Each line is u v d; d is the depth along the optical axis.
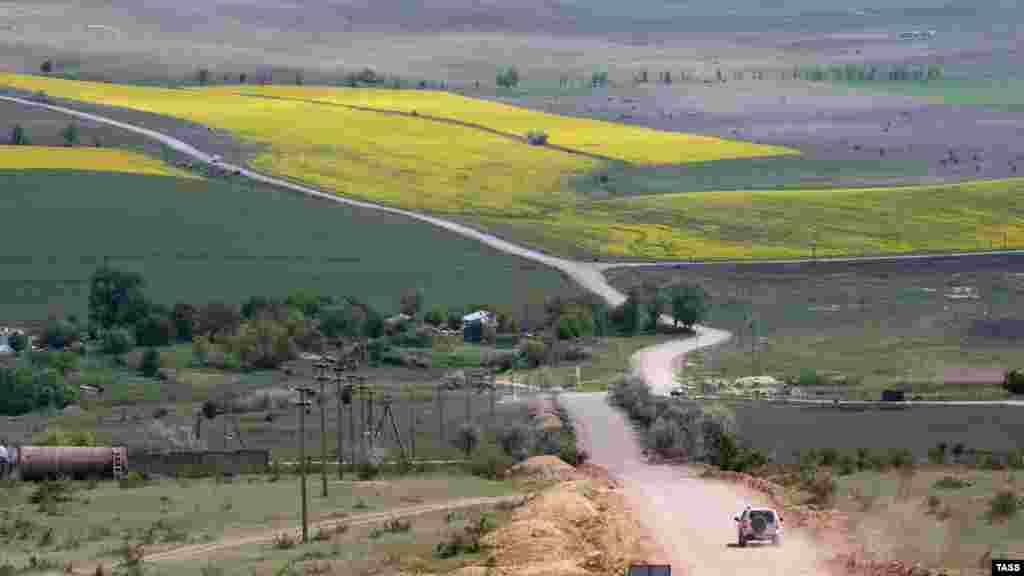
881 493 116.69
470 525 103.69
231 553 100.19
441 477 160.50
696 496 119.75
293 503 133.88
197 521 122.31
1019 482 122.81
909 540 87.38
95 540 112.44
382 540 101.69
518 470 160.00
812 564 79.25
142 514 127.81
